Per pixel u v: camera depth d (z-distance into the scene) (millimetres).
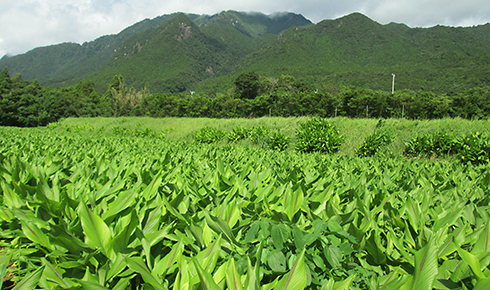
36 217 1933
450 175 3561
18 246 2119
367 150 8594
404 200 2477
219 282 1302
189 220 1927
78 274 1670
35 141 7512
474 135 7223
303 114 23141
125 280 1449
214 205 2488
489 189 2832
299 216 2031
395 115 19625
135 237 1842
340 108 21359
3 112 41188
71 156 4668
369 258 1750
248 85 53031
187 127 18672
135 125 22453
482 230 1557
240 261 1526
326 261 1672
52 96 49594
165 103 37594
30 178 2877
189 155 5016
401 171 3812
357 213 1972
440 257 1599
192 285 1290
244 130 12430
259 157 5004
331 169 3998
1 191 2838
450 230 1907
